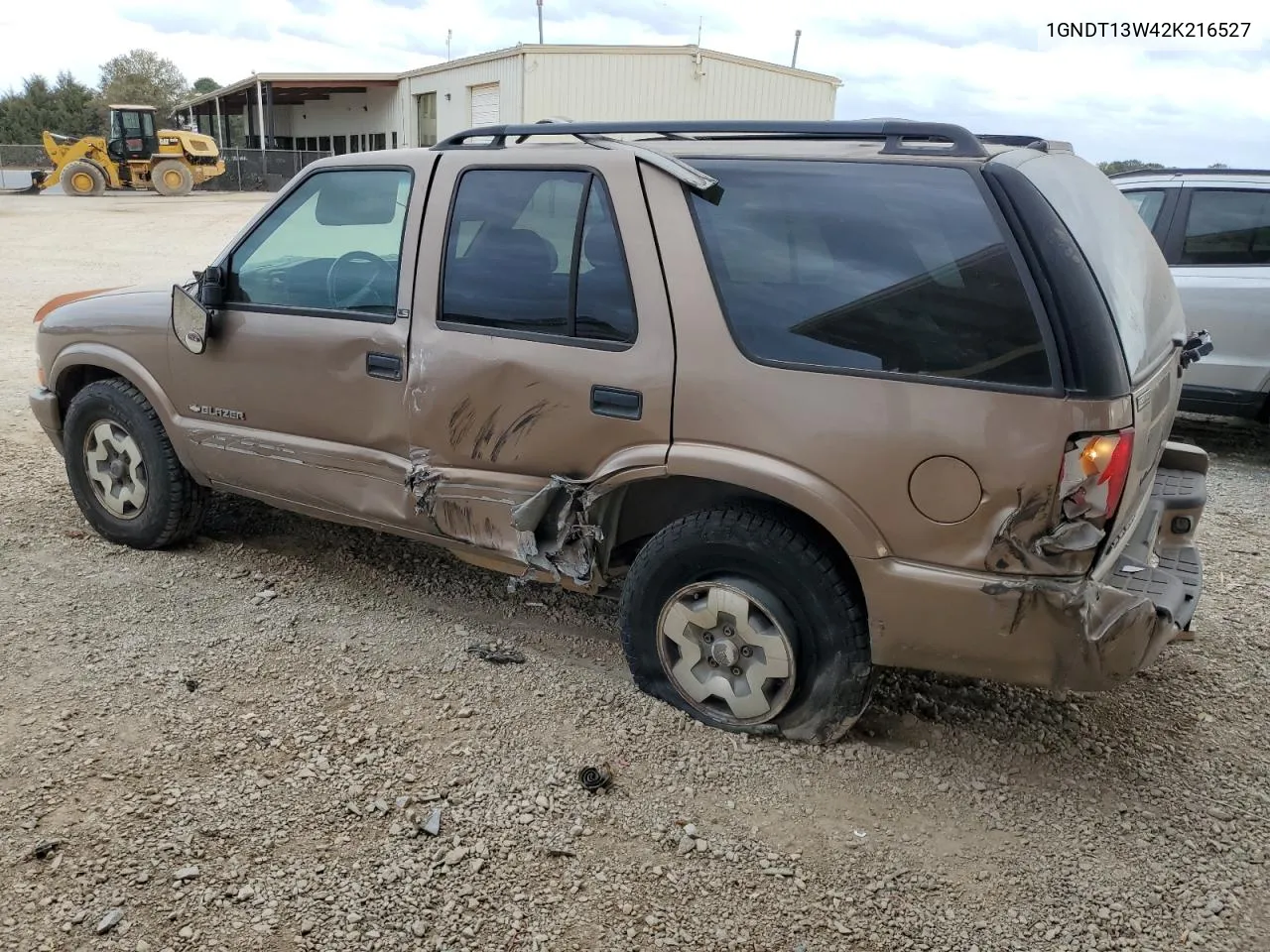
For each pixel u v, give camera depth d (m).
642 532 3.57
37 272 15.41
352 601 4.23
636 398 3.15
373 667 3.66
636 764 3.12
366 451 3.85
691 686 3.34
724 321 3.02
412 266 3.63
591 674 3.66
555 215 3.34
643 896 2.59
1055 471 2.62
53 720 3.23
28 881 2.55
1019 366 2.66
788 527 3.04
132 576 4.39
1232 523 5.62
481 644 3.88
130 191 35.78
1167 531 3.57
